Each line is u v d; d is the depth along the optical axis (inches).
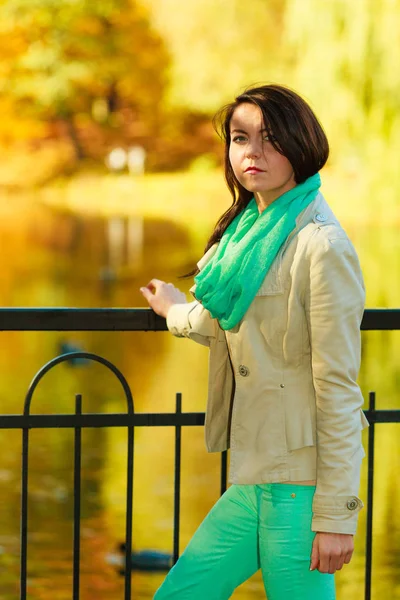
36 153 1711.4
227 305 94.0
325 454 91.2
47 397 426.9
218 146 1748.3
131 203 1563.7
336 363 90.5
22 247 1033.5
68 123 1732.3
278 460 93.7
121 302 716.7
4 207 1492.4
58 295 742.5
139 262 927.0
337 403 90.7
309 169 94.0
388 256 883.4
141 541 263.4
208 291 95.0
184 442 352.5
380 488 299.4
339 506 90.7
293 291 91.8
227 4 1659.7
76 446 108.3
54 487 301.9
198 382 457.7
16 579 240.2
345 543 91.5
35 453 332.2
